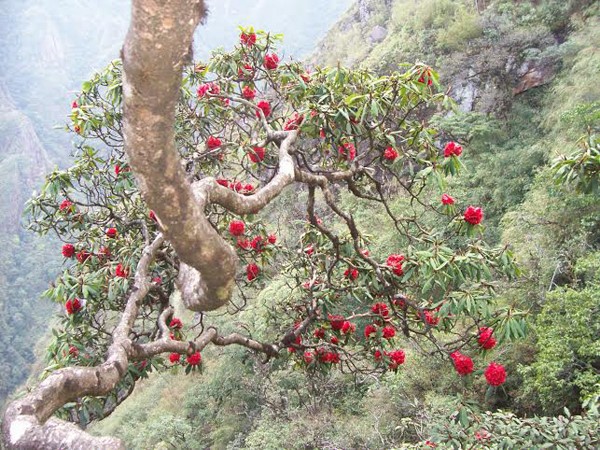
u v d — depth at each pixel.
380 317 3.22
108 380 1.16
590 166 2.46
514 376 6.43
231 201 1.45
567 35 13.71
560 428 2.62
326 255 3.38
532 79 13.12
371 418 7.07
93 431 14.85
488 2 15.88
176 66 0.81
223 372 10.47
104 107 3.31
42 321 46.69
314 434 7.27
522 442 2.62
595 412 2.73
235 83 3.51
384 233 10.85
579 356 5.53
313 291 3.27
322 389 7.73
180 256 1.06
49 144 78.56
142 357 1.53
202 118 3.33
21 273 52.41
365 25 25.86
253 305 9.09
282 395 8.99
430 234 3.01
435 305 2.76
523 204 9.03
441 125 12.69
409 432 6.28
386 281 3.04
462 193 11.24
